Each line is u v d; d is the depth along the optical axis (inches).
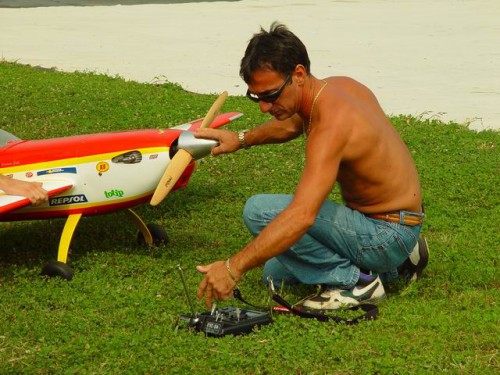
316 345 253.3
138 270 327.3
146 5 1294.3
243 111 587.5
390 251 279.6
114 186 333.4
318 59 846.5
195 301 292.4
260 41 251.9
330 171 255.0
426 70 792.9
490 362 244.8
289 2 1304.1
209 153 318.7
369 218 279.6
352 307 281.1
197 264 333.1
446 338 260.1
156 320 275.9
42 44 936.3
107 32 1026.7
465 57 856.3
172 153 331.9
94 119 566.9
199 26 1072.8
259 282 313.9
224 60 837.2
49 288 306.5
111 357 249.9
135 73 774.5
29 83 662.5
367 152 265.7
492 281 313.7
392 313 278.7
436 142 517.7
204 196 431.5
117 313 281.3
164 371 242.4
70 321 275.9
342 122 258.1
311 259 283.0
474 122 601.0
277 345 253.8
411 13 1176.8
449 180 445.1
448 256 337.1
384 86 725.9
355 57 858.8
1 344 260.7
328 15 1164.5
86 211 336.2
